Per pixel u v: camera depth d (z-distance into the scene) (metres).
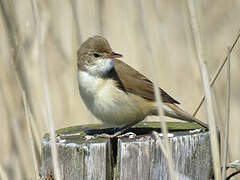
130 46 11.77
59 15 10.97
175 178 5.87
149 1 13.56
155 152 6.32
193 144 6.54
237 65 14.60
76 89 10.74
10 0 9.22
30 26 10.16
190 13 6.29
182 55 13.97
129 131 7.93
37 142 8.20
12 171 10.02
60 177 6.18
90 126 8.57
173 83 12.32
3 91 9.73
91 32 11.34
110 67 8.40
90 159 6.34
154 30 13.31
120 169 6.34
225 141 6.59
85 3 11.40
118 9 12.18
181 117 8.34
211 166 6.79
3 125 11.05
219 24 14.66
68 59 10.76
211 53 14.54
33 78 10.34
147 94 8.41
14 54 8.65
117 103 8.34
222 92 14.25
